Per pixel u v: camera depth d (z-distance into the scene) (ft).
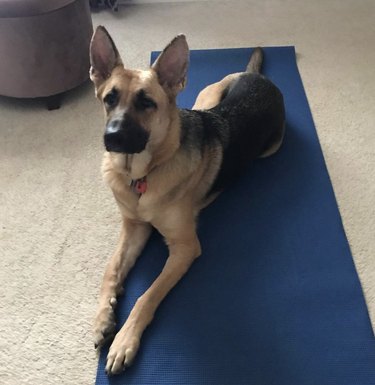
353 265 6.95
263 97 8.11
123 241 6.97
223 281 6.79
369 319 6.34
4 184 8.37
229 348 6.06
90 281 6.89
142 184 6.47
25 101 10.16
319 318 6.34
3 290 6.82
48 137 9.28
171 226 6.70
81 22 9.47
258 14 12.78
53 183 8.37
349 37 11.68
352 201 7.88
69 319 6.46
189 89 10.12
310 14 12.64
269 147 8.47
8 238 7.50
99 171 8.55
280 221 7.57
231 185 8.13
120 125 5.82
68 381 5.85
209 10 13.04
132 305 6.54
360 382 5.72
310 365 5.87
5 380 5.86
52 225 7.68
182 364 5.92
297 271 6.89
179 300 6.57
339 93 10.03
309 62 10.93
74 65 9.66
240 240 7.32
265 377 5.79
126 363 5.80
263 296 6.61
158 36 12.04
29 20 8.68
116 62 6.29
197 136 6.93
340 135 9.09
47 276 6.98
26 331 6.34
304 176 8.26
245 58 11.01
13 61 9.13
